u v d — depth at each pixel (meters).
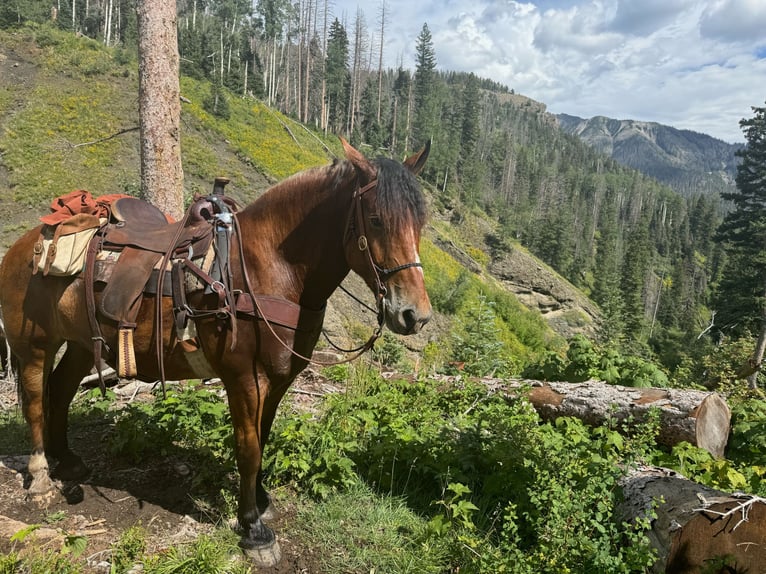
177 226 3.32
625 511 3.55
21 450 4.37
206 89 45.28
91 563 2.97
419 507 3.90
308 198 3.00
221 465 4.04
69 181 26.56
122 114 34.94
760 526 2.94
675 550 3.10
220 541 3.20
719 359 12.73
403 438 4.18
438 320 30.12
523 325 35.25
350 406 5.20
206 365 3.18
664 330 42.81
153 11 6.37
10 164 26.62
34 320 3.44
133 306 3.06
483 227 66.62
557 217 89.38
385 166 2.76
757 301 27.00
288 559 3.21
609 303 38.47
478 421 4.88
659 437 5.18
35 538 3.00
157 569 2.84
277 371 3.01
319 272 3.04
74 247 3.17
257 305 2.91
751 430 5.26
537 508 3.57
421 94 91.50
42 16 51.47
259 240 3.06
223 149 37.00
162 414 4.45
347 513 3.65
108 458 4.18
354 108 78.69
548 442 4.27
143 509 3.53
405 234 2.66
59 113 32.81
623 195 154.00
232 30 75.75
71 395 3.86
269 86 74.69
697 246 123.94
